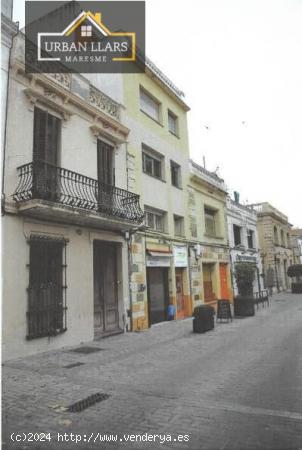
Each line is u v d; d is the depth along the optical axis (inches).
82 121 438.6
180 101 723.4
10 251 321.1
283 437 152.3
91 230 429.4
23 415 181.3
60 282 374.3
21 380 243.4
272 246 1317.7
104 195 446.6
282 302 912.9
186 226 691.4
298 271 1285.7
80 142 431.2
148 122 603.2
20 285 326.3
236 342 383.2
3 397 208.2
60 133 402.6
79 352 340.2
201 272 724.0
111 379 245.4
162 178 637.9
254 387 222.7
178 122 723.4
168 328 508.7
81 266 405.1
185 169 721.6
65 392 217.0
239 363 287.3
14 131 340.2
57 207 339.0
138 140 564.1
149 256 550.0
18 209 331.0
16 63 345.7
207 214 829.8
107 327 453.7
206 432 159.2
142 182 560.4
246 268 690.2
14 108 343.9
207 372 261.7
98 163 467.2
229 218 933.2
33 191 325.1
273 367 271.3
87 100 454.0
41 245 358.3
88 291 410.0
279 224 1491.1
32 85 366.3
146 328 514.0
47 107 386.6
